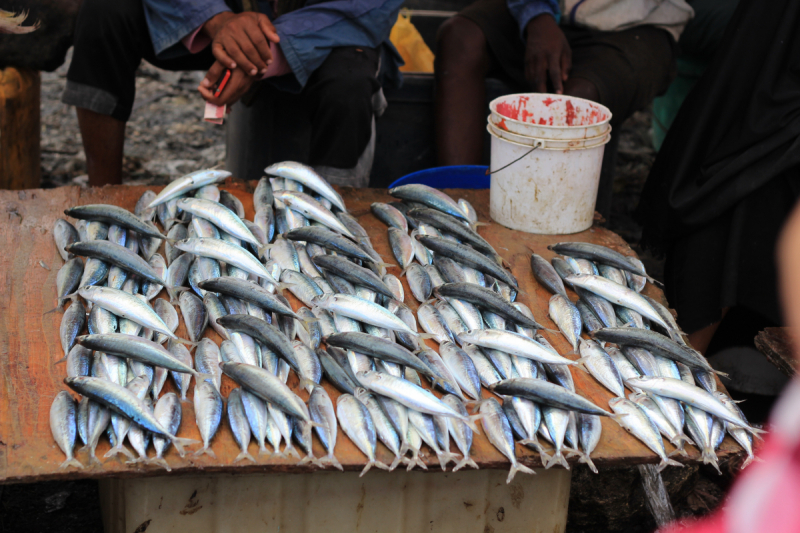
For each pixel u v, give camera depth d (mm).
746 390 3201
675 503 2611
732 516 983
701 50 4508
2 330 2109
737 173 2920
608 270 2598
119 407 1731
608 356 2125
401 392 1836
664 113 5086
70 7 3723
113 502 2016
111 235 2504
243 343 2041
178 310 2275
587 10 4039
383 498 2016
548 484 2088
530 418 1853
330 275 2422
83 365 1934
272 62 3293
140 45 3447
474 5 4102
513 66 4039
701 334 3158
